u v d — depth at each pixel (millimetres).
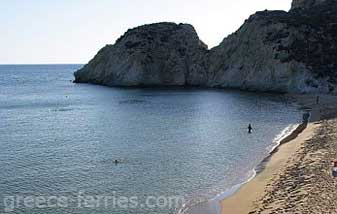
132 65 148625
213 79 140375
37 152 49500
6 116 83750
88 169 41281
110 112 86125
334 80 109562
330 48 117938
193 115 78625
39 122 74875
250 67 126688
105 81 155375
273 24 128500
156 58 150750
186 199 32094
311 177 32219
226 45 142125
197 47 154125
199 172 39562
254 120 70062
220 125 66438
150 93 123750
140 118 76375
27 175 39375
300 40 120750
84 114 84625
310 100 92812
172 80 148375
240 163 42375
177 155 46688
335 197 26922
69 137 59250
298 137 52344
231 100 100812
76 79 175875
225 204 30234
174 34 156500
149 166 42125
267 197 29953
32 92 140500
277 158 42094
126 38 157375
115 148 51000
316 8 144500
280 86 115062
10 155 48062
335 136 48219
